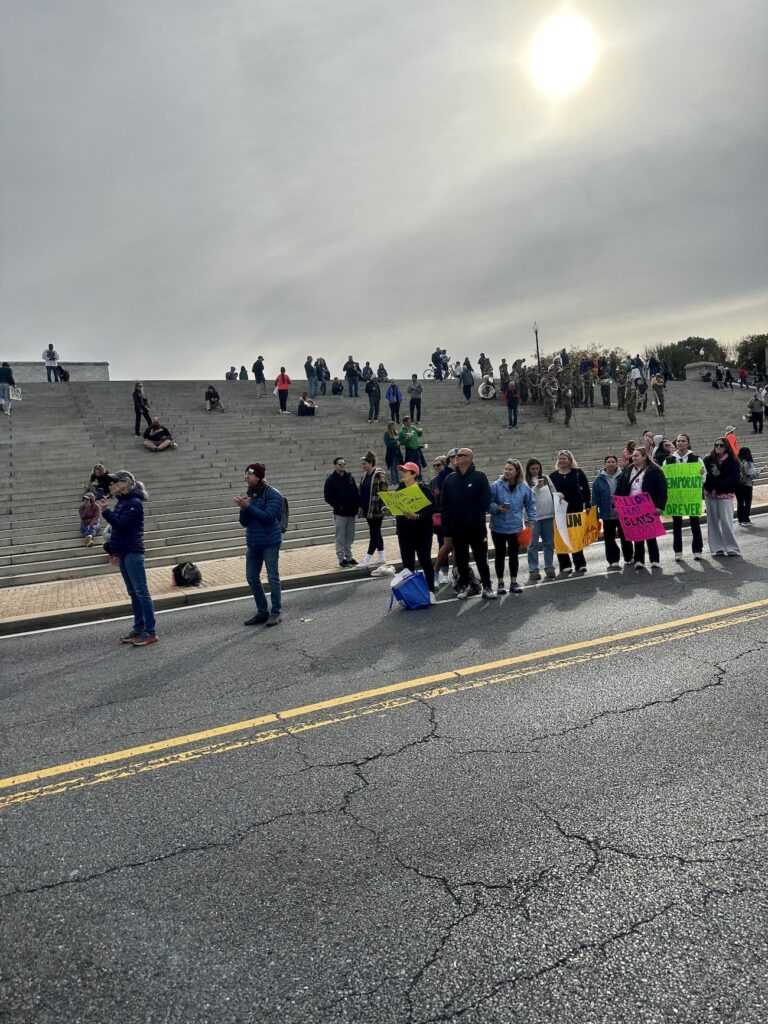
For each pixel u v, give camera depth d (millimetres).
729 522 10539
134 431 20781
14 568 12156
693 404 31703
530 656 6168
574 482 9969
